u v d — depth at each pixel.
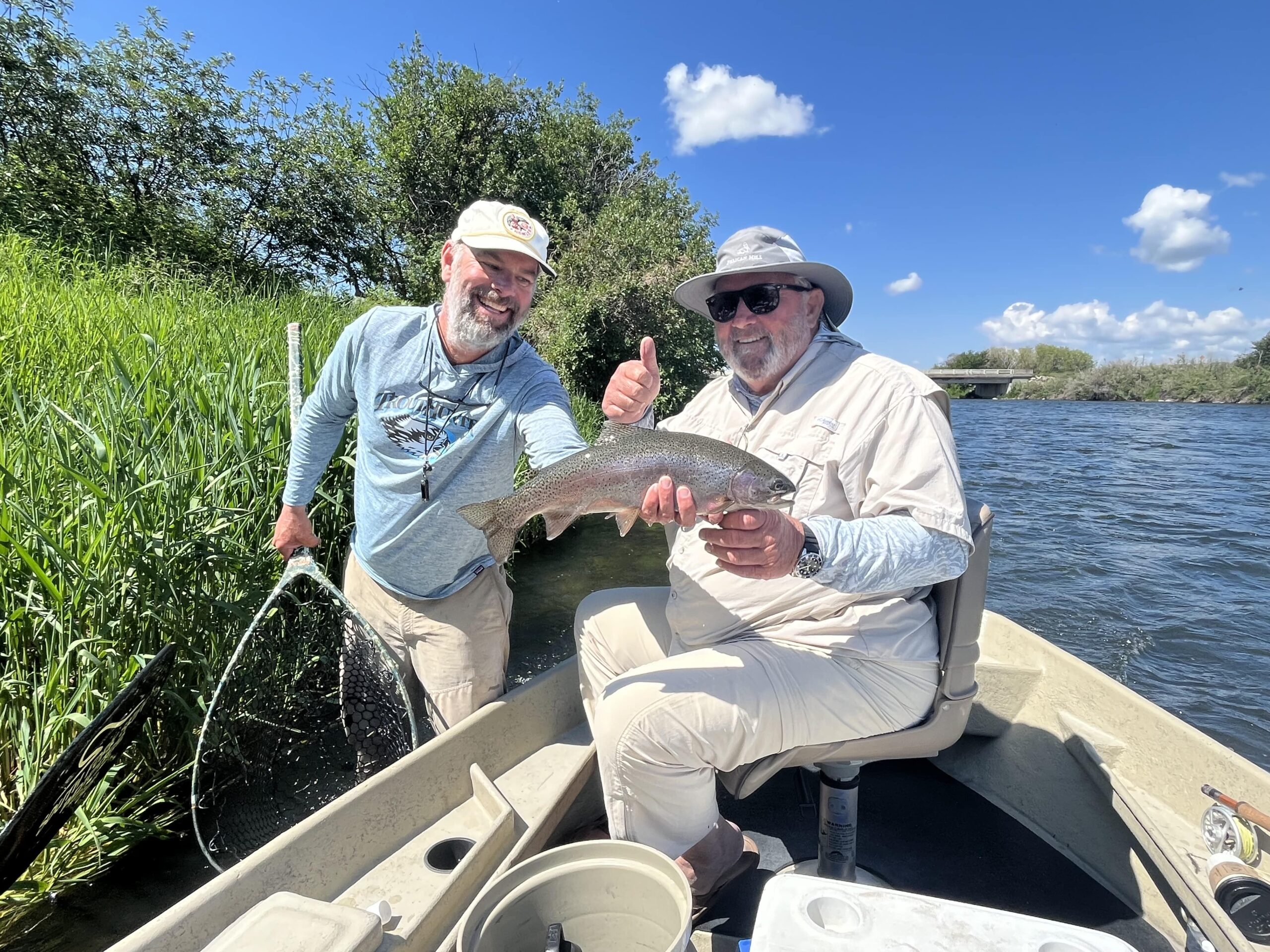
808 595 1.02
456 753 1.17
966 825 1.29
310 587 1.59
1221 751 1.11
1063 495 6.09
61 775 0.88
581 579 3.12
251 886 0.88
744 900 1.11
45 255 3.93
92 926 1.14
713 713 0.94
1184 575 3.80
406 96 8.41
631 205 7.76
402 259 8.55
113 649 1.33
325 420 1.42
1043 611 3.24
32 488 1.43
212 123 6.72
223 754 1.37
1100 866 1.18
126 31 6.38
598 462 1.08
